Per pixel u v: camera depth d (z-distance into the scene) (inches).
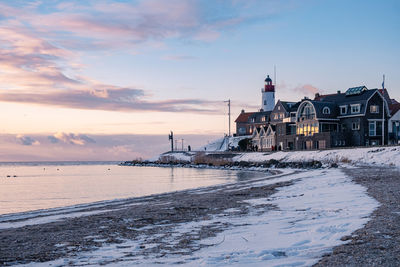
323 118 2974.9
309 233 392.2
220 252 333.7
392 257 286.0
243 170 2751.0
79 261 329.1
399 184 891.4
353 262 278.2
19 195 1398.9
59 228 522.6
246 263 292.5
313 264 281.6
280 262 290.7
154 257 330.0
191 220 539.5
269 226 448.8
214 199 813.2
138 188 1598.2
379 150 2159.2
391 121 2906.0
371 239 344.5
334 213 513.0
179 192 1103.0
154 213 633.0
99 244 401.7
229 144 4655.5
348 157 2253.9
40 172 4146.2
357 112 2864.2
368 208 535.5
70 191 1547.7
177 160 4586.6
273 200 731.4
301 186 998.4
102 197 1279.5
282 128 3503.9
